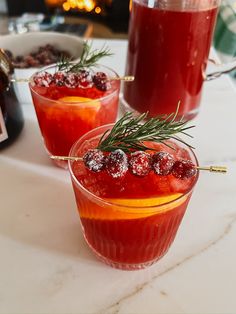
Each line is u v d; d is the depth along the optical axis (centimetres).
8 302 21
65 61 33
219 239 26
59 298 22
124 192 20
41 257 24
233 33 50
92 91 29
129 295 22
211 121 38
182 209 21
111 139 22
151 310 21
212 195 29
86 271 23
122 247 22
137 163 20
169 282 23
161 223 21
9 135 32
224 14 50
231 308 21
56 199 28
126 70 36
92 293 22
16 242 25
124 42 52
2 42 41
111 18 114
